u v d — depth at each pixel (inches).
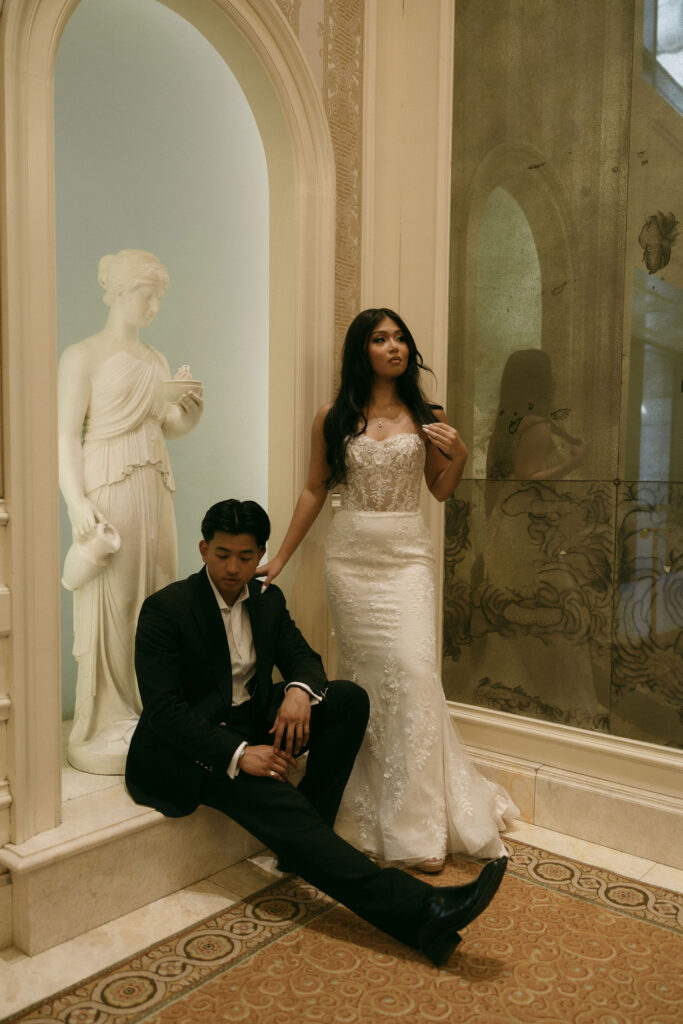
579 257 116.3
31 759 88.4
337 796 101.2
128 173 139.6
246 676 103.7
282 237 122.6
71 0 90.2
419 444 112.0
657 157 108.5
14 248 85.4
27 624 87.7
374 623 109.4
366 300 131.6
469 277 128.0
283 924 91.7
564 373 118.5
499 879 81.8
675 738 110.5
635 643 113.3
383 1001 77.7
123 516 109.1
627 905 96.7
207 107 148.7
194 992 78.9
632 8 110.2
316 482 117.7
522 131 121.3
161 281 114.5
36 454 88.4
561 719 121.0
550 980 81.4
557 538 120.3
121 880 93.0
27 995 78.2
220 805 94.0
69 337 136.3
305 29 118.7
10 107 84.6
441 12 127.3
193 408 115.4
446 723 113.7
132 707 114.3
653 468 110.4
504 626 126.4
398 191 134.5
